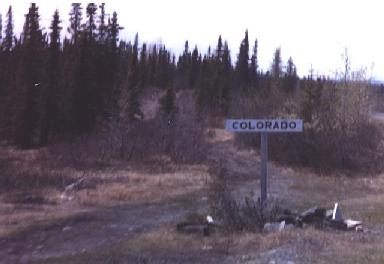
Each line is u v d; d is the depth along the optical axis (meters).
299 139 27.03
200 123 35.69
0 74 42.88
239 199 15.22
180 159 24.80
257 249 8.88
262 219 11.00
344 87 32.75
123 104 35.09
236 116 34.28
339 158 25.20
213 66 66.62
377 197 16.31
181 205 14.77
